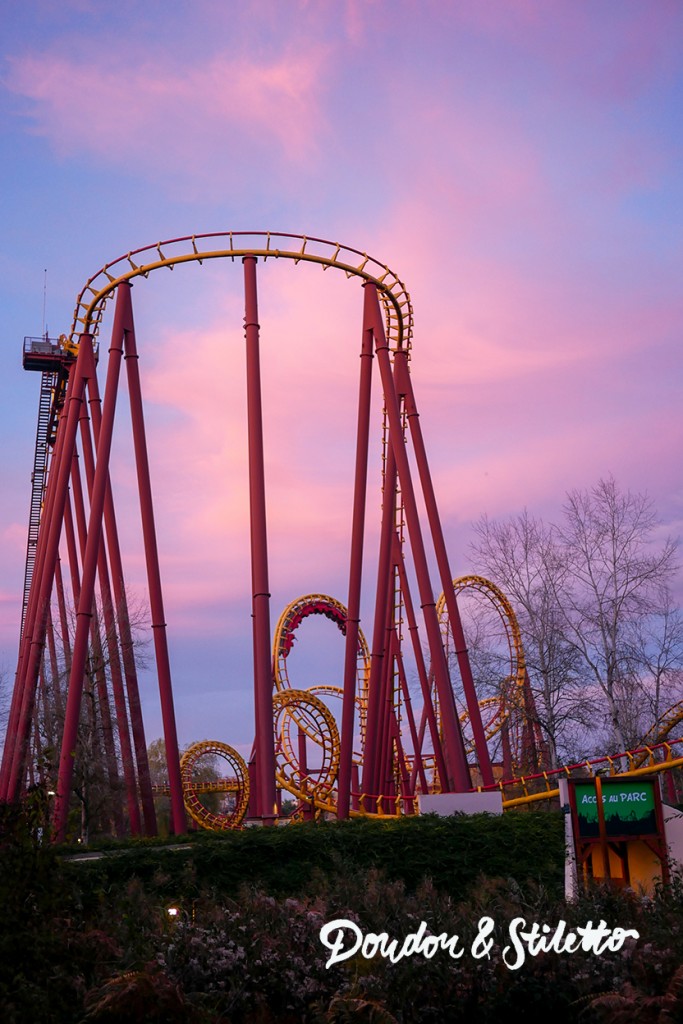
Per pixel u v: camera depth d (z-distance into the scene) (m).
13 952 9.94
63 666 55.12
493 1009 10.67
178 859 22.11
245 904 13.20
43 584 39.75
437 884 23.16
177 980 10.77
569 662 44.75
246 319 38.03
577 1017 10.62
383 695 43.88
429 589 36.09
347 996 10.66
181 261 38.97
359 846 23.88
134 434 39.25
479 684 46.03
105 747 44.03
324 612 63.06
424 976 10.97
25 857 10.70
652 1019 10.10
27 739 38.91
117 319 38.84
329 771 56.44
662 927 12.21
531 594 47.03
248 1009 10.92
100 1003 9.85
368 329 39.94
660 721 45.06
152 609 37.72
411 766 56.22
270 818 32.97
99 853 26.16
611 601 45.16
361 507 38.34
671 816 22.91
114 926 11.98
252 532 35.69
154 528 38.50
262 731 33.84
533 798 38.09
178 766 36.44
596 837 22.88
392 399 38.44
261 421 36.75
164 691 36.94
